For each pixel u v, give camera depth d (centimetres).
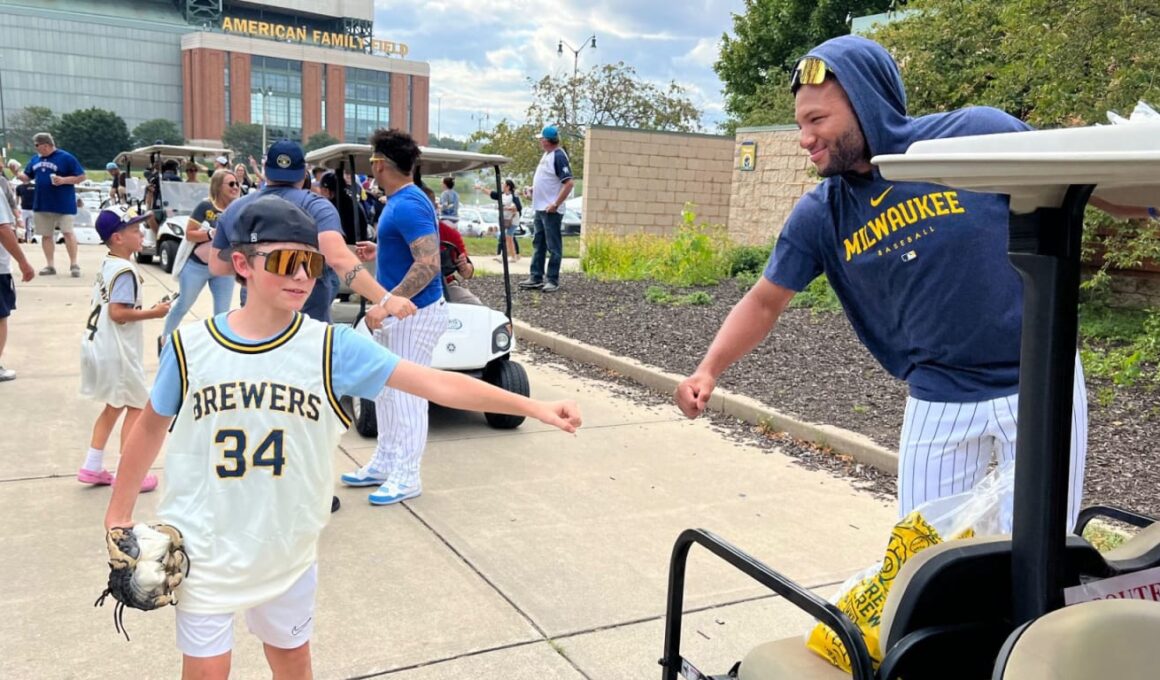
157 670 300
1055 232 154
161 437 221
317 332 221
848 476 524
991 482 209
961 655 177
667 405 686
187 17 13912
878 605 188
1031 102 745
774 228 1465
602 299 1099
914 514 196
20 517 427
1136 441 525
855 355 778
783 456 561
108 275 445
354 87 13825
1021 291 227
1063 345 158
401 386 222
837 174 240
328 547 405
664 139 1708
